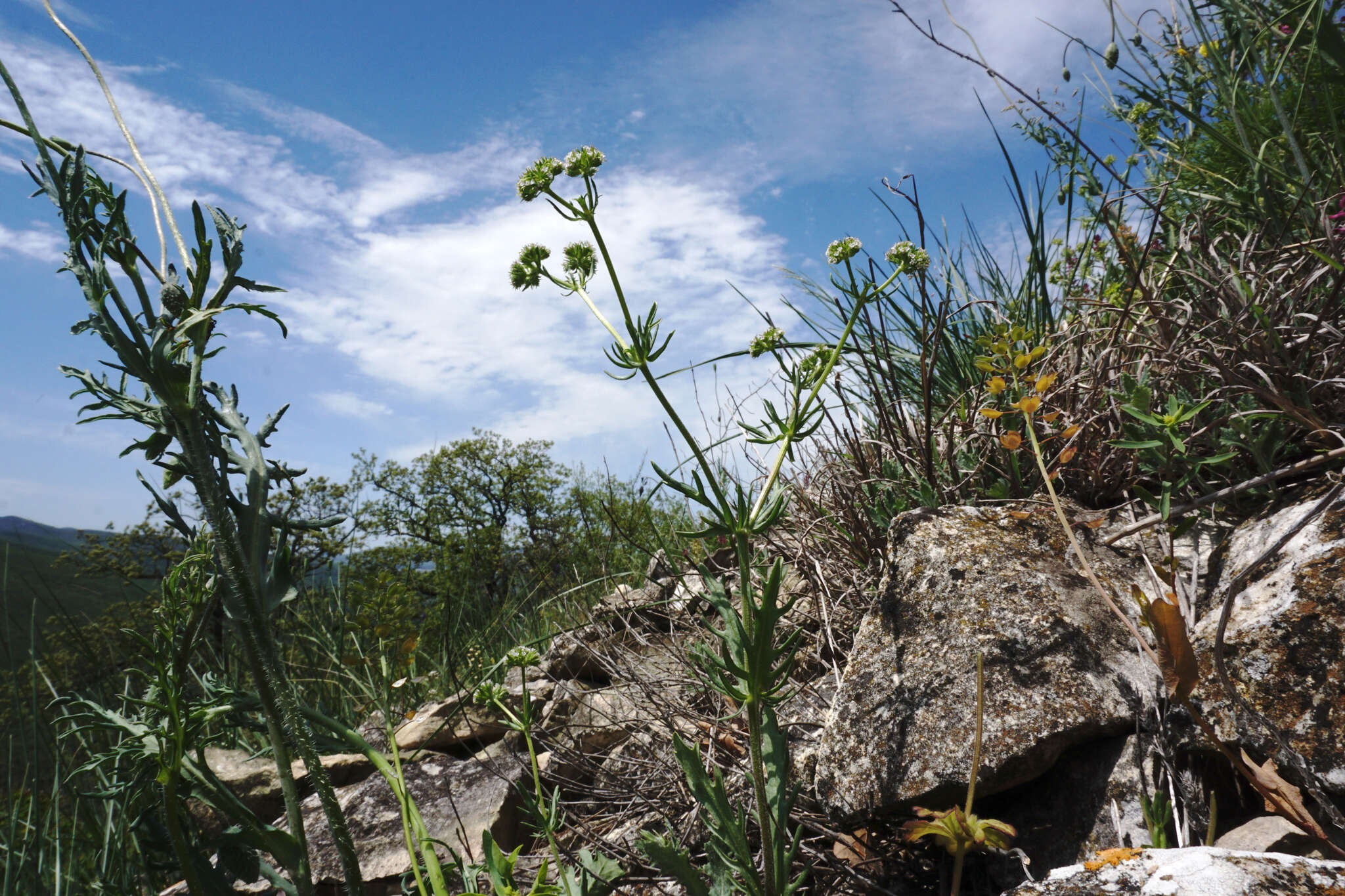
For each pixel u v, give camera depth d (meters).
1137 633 1.43
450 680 3.26
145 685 2.03
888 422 2.46
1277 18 2.40
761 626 1.31
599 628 2.81
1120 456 2.01
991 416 1.79
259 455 1.51
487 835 1.44
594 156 1.42
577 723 2.69
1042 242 2.94
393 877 2.25
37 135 1.28
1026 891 1.08
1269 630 1.34
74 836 2.25
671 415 1.37
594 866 1.56
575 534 5.60
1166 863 1.04
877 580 2.28
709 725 2.20
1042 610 1.62
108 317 1.27
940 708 1.55
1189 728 1.34
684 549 2.97
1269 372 1.84
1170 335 2.13
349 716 3.35
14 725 2.46
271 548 1.48
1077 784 1.44
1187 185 2.91
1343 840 1.15
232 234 1.39
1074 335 2.27
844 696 1.74
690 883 1.41
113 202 1.29
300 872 1.44
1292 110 2.68
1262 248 2.34
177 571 1.48
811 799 1.84
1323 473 1.72
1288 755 1.21
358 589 3.26
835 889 1.64
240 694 1.57
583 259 1.51
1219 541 1.74
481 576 5.99
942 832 1.27
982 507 1.98
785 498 1.39
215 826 2.39
